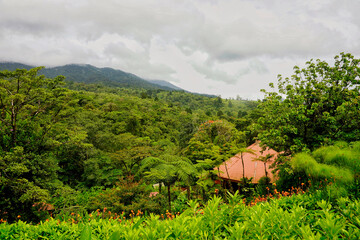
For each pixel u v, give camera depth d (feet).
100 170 58.95
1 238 8.52
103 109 131.44
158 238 5.65
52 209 31.12
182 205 25.53
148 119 136.87
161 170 23.02
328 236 5.18
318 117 28.14
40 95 42.09
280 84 31.45
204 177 27.68
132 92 509.76
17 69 37.01
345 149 15.05
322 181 13.76
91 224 9.38
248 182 28.68
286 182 24.20
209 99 525.34
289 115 28.07
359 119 25.86
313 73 30.42
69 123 68.13
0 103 35.01
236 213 7.04
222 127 49.39
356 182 11.24
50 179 35.58
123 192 26.86
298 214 6.77
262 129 33.58
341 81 27.61
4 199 27.53
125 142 71.56
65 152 59.41
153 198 27.02
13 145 32.48
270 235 5.82
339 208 7.78
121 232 6.59
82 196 45.70
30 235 8.89
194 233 5.73
